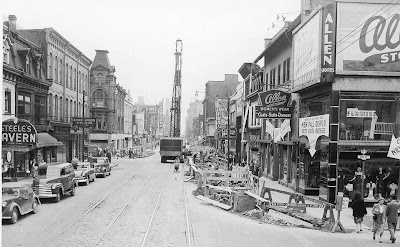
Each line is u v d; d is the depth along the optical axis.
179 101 86.81
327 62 21.02
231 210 19.95
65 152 48.16
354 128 21.78
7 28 31.88
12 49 32.97
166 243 12.78
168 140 61.47
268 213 19.45
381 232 14.20
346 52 21.00
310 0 28.08
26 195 17.12
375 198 21.12
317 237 14.60
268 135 37.75
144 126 147.38
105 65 78.12
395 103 21.66
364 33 21.02
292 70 28.50
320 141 23.44
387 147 21.22
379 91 21.14
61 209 19.25
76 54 52.66
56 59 44.72
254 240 13.77
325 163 22.28
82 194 24.97
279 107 28.92
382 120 21.78
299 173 26.92
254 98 45.75
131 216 17.45
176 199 23.17
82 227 15.05
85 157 59.38
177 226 15.55
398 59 21.00
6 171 29.41
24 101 34.44
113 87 78.62
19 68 33.66
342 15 21.02
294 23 30.06
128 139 99.44
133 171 44.72
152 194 25.17
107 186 29.66
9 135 29.30
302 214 18.50
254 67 48.75
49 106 42.41
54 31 42.62
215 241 13.33
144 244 12.52
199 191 25.98
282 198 24.25
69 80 49.97
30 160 34.75
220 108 69.69
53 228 14.84
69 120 49.38
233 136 54.47
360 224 15.70
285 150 31.64
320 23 21.36
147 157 83.75
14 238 13.16
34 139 29.52
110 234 13.88
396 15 21.00
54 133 43.16
